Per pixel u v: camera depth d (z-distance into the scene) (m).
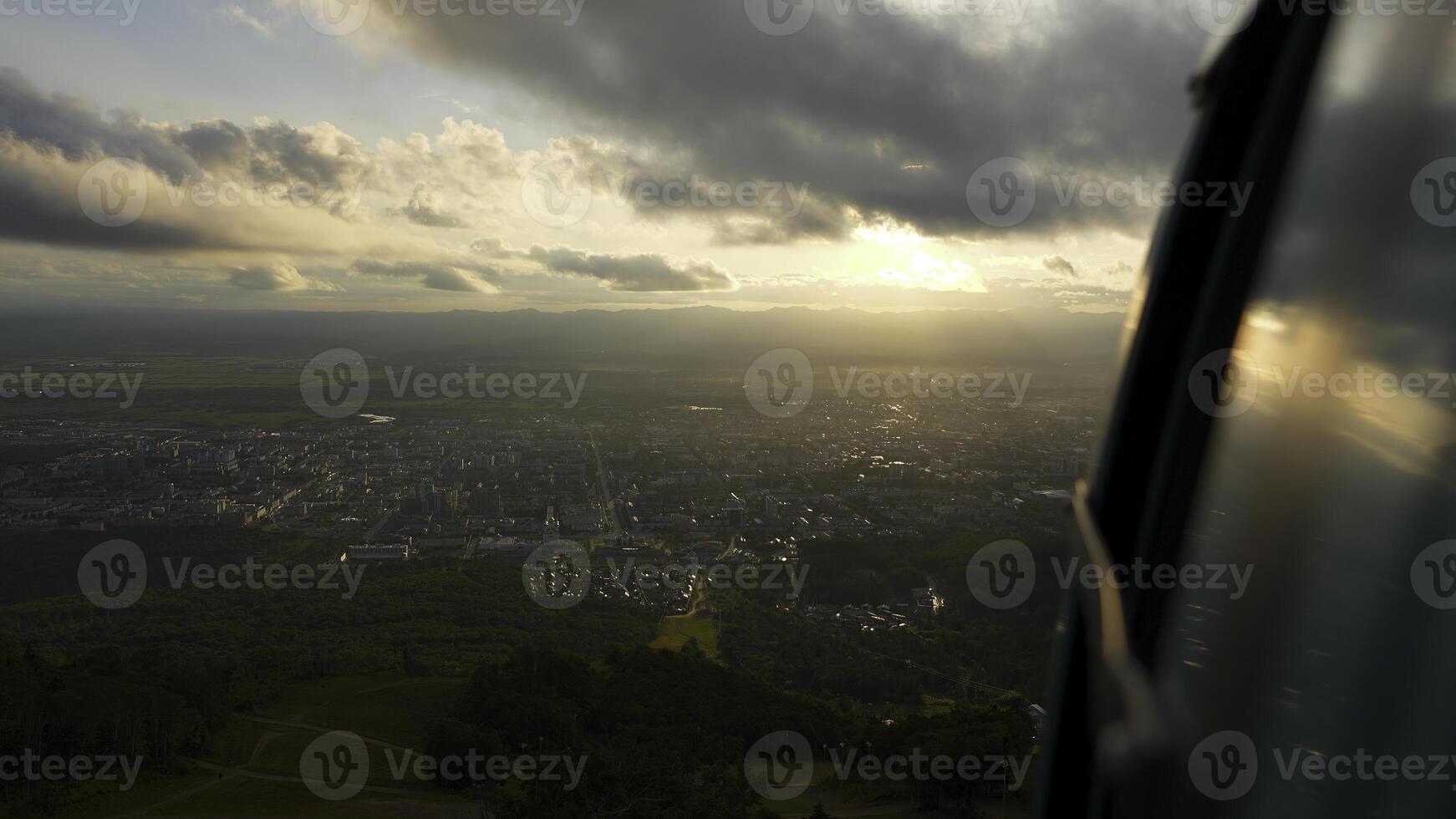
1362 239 1.27
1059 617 1.91
